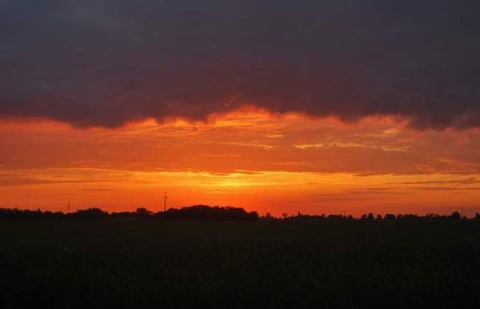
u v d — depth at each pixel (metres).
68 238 42.00
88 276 24.05
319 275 24.73
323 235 45.59
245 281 23.36
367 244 36.00
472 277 24.19
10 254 30.14
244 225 60.38
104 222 65.12
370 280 23.44
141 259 29.64
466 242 37.59
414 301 21.22
